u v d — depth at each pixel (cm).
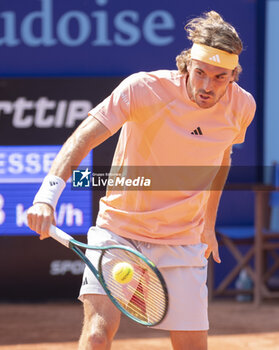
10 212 2505
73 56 2597
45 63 2595
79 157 994
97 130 1009
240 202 2702
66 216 2470
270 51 2698
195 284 1066
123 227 1061
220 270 2703
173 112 1030
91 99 2519
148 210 1061
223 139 1063
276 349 1859
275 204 2516
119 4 2594
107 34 2597
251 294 2550
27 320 2242
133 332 2073
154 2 2594
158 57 2602
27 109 2509
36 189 2508
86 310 1008
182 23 2595
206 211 1227
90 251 1057
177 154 1050
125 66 2602
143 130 1041
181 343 1070
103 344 964
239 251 2725
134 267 1048
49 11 2588
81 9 2589
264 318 2262
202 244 1106
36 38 2591
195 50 993
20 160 2505
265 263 2642
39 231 948
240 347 1880
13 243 2519
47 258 2533
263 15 2670
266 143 2706
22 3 2583
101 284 991
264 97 2697
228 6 2617
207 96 997
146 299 1061
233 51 982
